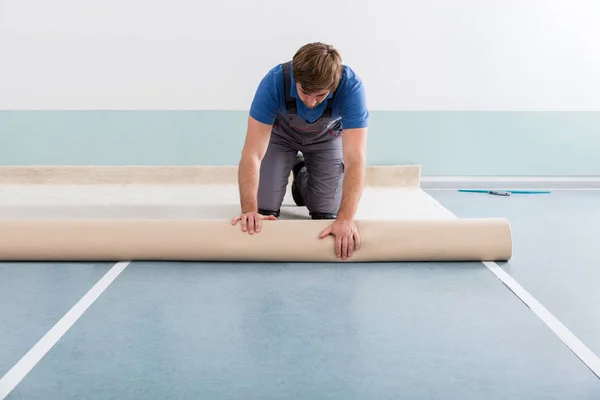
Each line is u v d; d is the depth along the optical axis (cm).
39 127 425
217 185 422
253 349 172
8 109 421
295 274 235
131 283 225
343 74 233
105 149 430
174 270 240
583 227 317
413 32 418
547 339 180
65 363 164
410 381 156
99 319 192
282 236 245
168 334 182
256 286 222
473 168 440
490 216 345
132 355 168
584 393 151
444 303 207
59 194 387
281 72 236
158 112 424
